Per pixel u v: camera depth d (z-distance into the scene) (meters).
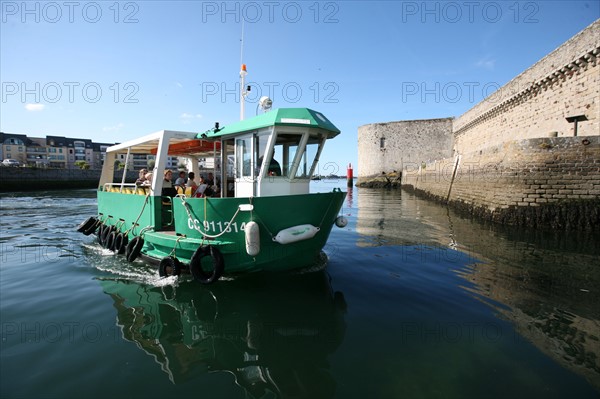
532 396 3.38
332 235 12.59
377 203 26.25
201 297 6.07
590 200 13.26
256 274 6.89
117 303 5.79
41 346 4.30
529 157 14.26
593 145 13.30
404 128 50.22
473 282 6.99
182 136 8.02
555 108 20.67
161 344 4.44
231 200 6.23
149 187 8.65
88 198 32.50
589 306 5.73
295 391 3.49
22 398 3.29
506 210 15.00
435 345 4.39
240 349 4.32
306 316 5.32
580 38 17.98
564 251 9.83
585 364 3.96
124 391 3.45
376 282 6.96
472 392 3.44
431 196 29.44
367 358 4.10
